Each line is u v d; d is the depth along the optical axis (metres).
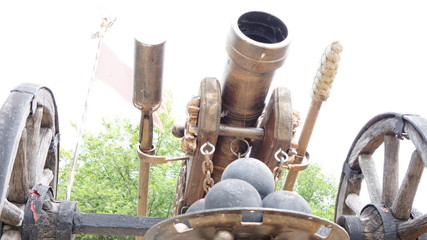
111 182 12.50
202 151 4.34
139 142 4.95
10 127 3.82
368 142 5.34
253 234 2.67
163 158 4.80
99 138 13.30
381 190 5.19
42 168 4.83
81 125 7.63
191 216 2.55
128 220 4.58
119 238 11.40
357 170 5.65
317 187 13.76
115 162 12.61
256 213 2.68
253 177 2.98
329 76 4.81
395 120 4.82
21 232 4.29
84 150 13.10
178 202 5.06
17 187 4.32
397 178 4.94
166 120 13.30
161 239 2.79
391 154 4.99
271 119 4.70
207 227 2.62
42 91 4.52
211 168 4.33
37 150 4.56
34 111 4.19
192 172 4.71
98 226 4.53
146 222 4.58
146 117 4.68
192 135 4.61
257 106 4.79
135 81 4.42
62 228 4.44
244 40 4.21
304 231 2.64
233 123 4.85
